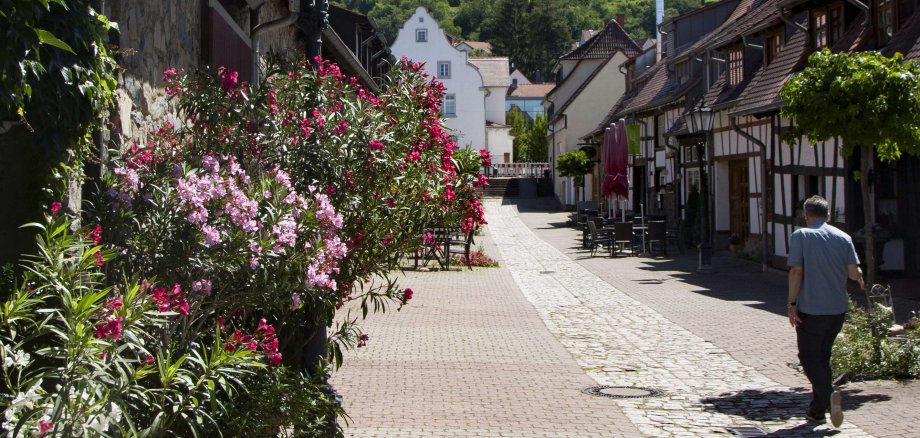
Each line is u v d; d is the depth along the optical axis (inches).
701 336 510.9
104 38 209.5
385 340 497.7
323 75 278.8
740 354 452.1
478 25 5565.9
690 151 1273.4
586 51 2608.3
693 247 1237.1
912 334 382.3
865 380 372.2
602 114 2349.9
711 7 1460.4
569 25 5246.1
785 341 485.7
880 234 701.3
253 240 203.0
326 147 258.8
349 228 261.3
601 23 5369.1
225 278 211.2
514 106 3978.8
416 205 285.3
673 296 712.4
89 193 231.0
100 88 211.8
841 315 314.0
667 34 1606.8
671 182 1401.3
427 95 306.3
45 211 207.3
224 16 397.1
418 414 326.3
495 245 1401.3
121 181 214.4
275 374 224.4
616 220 1445.6
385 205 268.7
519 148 3572.8
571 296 729.0
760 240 988.6
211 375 169.6
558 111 2465.6
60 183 210.7
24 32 174.9
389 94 298.7
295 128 261.0
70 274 160.1
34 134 200.4
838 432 300.8
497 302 685.3
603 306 660.1
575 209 2315.5
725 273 891.4
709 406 342.6
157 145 252.7
